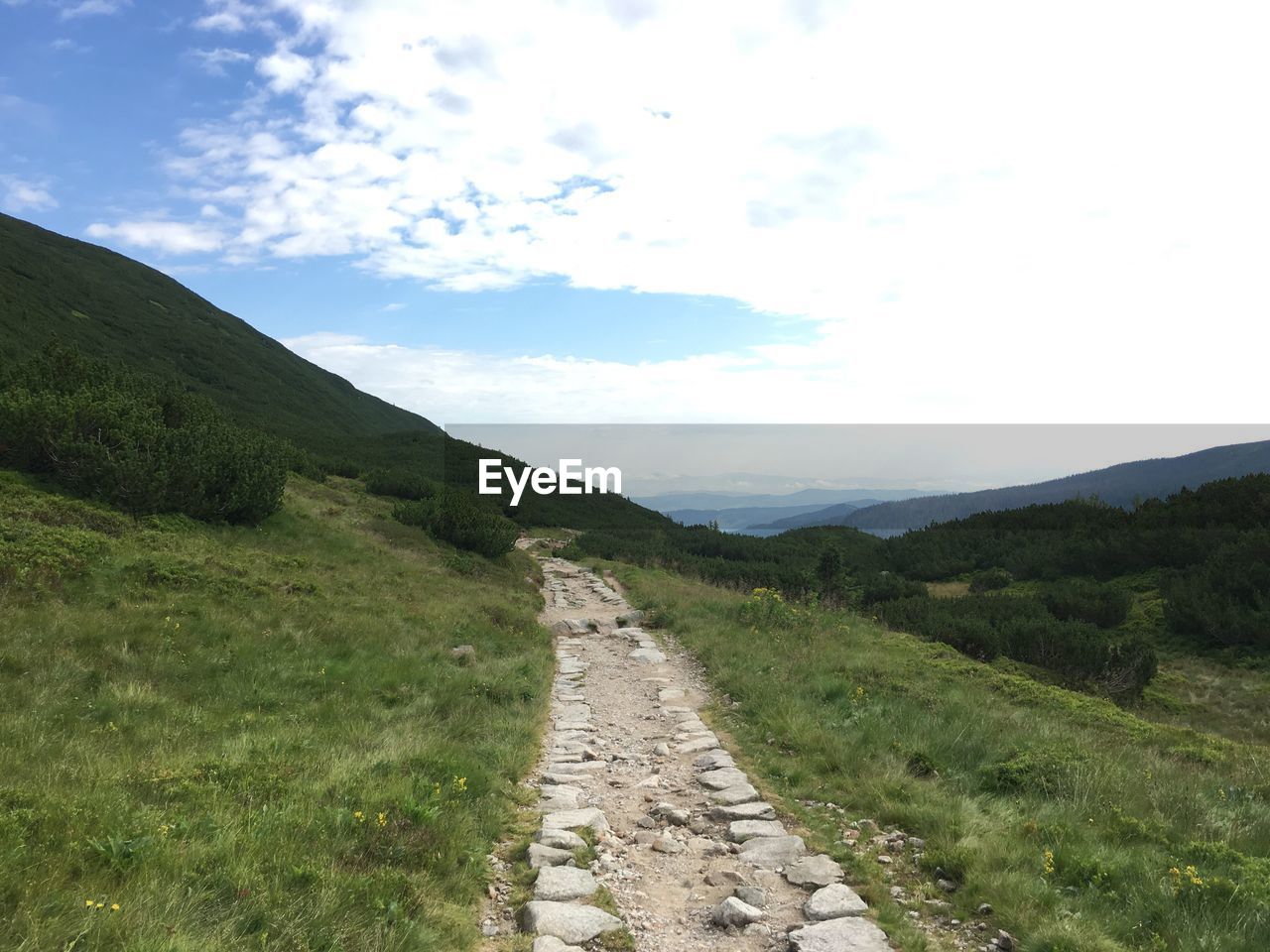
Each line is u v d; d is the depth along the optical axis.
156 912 3.60
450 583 19.33
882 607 23.67
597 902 4.86
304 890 4.19
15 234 87.44
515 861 5.53
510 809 6.54
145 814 4.84
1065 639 16.73
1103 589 25.30
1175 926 4.41
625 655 14.96
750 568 31.62
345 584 15.95
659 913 4.88
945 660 13.87
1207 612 20.83
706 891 5.21
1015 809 6.48
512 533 27.11
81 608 10.65
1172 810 6.70
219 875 4.17
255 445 21.08
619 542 38.31
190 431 19.28
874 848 5.80
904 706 9.81
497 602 18.45
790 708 9.54
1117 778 7.21
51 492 15.12
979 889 4.95
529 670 12.52
